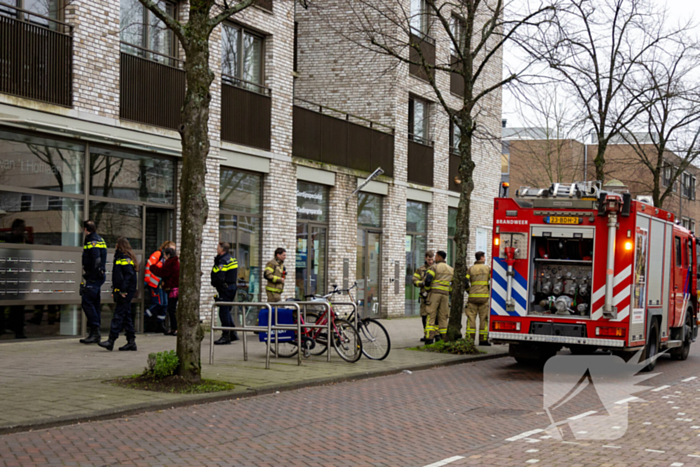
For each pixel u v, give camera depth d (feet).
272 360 43.45
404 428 26.78
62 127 45.60
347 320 44.21
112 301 50.70
